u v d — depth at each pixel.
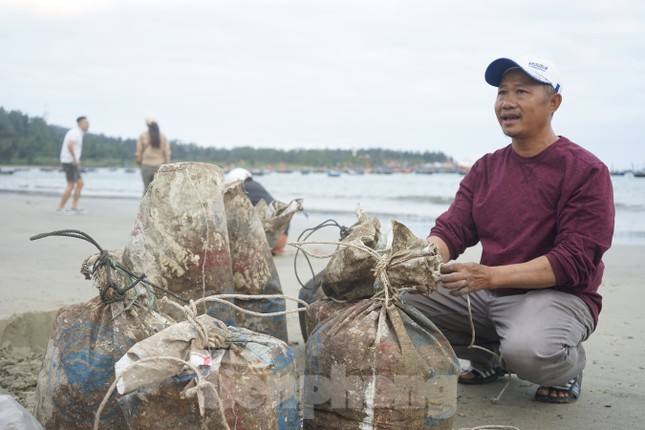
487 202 4.35
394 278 3.48
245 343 3.04
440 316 4.46
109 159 99.00
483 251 4.38
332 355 3.30
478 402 4.31
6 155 72.69
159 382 2.85
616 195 20.86
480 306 4.38
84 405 3.18
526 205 4.20
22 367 4.82
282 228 6.00
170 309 3.83
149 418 2.86
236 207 4.55
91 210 17.25
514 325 4.07
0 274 7.81
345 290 3.91
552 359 3.92
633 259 9.74
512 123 4.16
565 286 4.08
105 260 3.39
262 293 4.59
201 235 3.93
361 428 3.21
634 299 7.16
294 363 3.11
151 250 3.88
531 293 4.15
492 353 4.23
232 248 4.52
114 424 3.16
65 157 15.89
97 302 3.43
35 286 7.12
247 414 2.85
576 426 3.89
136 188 34.25
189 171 4.00
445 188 34.31
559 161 4.14
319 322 3.82
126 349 3.23
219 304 3.96
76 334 3.30
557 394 4.27
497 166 4.42
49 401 3.26
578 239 3.98
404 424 3.20
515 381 4.77
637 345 5.48
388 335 3.27
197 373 2.73
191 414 2.83
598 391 4.47
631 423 3.94
